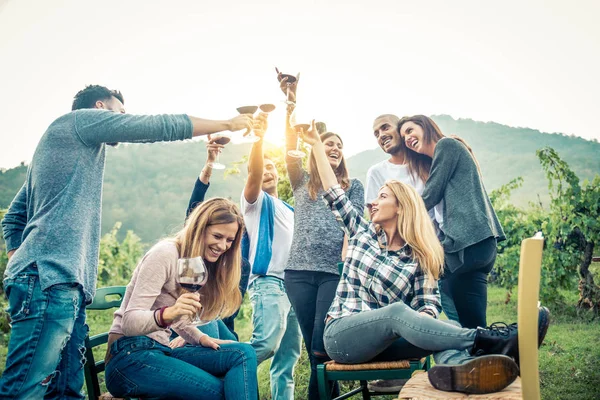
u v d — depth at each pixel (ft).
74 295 7.38
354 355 7.59
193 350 7.57
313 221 10.72
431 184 11.94
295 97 10.79
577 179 13.74
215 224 7.56
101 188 8.18
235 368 7.17
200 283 6.84
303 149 13.85
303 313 10.43
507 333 6.31
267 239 10.89
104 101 9.27
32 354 6.98
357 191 11.36
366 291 8.30
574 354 11.64
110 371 7.08
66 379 7.70
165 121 8.23
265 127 10.09
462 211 11.60
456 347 6.55
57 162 7.64
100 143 8.00
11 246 8.34
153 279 7.22
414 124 13.12
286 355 10.96
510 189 15.08
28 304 7.02
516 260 14.46
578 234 13.70
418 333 6.79
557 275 13.75
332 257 10.53
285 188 14.37
